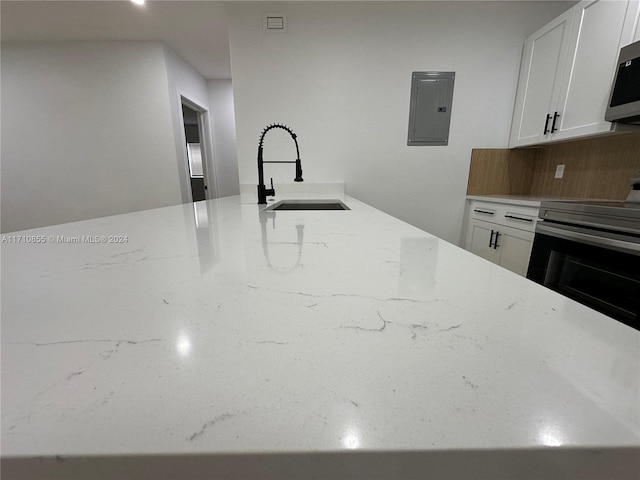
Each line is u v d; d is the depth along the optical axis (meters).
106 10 2.19
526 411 0.19
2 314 0.31
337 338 0.26
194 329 0.28
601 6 1.59
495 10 2.16
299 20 2.16
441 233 2.55
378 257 0.53
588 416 0.19
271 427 0.18
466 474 0.18
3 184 2.91
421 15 2.17
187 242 0.65
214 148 3.95
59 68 2.70
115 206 2.98
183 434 0.18
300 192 2.38
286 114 2.31
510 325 0.29
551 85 1.95
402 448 0.17
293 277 0.42
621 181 1.80
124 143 2.86
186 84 3.17
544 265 1.64
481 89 2.29
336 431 0.18
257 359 0.23
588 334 0.27
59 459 0.17
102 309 0.32
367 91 2.29
